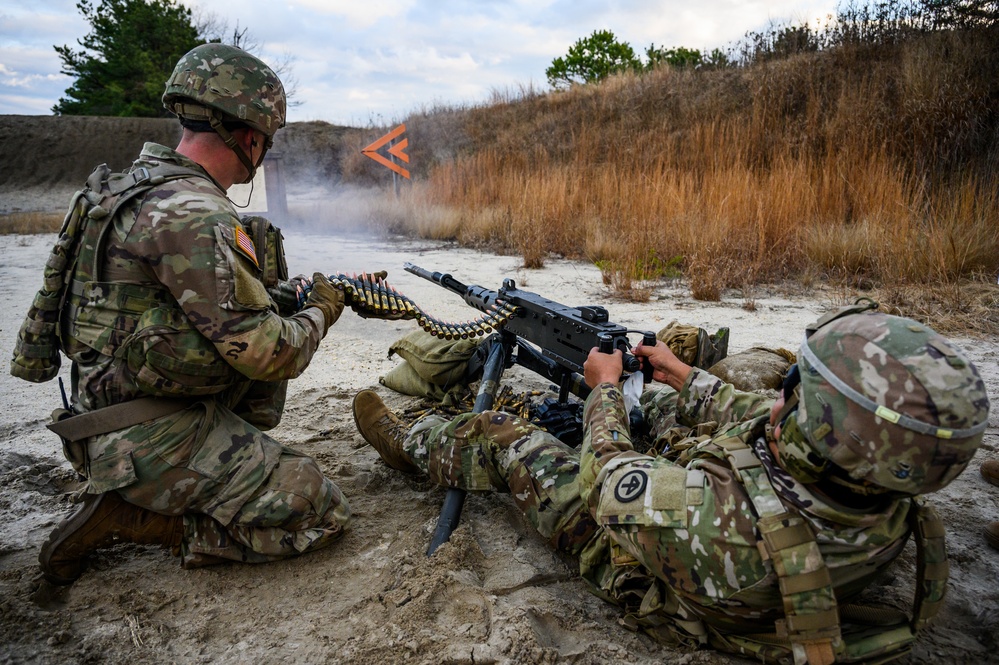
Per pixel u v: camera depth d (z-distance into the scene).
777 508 1.64
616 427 2.15
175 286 2.10
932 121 9.88
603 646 2.06
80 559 2.34
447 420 2.83
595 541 2.29
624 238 9.11
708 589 1.75
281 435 3.60
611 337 2.51
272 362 2.21
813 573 1.58
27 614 2.17
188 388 2.21
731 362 3.29
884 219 8.01
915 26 13.33
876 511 1.61
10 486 3.02
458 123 21.59
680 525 1.76
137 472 2.20
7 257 10.06
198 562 2.40
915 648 2.05
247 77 2.33
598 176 12.80
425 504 2.89
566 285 7.54
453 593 2.28
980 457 3.34
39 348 2.27
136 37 36.53
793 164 10.25
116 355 2.16
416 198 14.04
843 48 13.62
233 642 2.10
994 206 7.89
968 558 2.51
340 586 2.36
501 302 3.41
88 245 2.15
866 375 1.42
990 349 4.96
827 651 1.59
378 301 2.74
